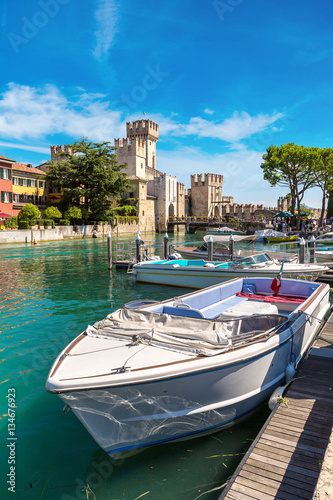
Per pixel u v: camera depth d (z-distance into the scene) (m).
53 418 5.32
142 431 4.42
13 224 40.16
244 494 3.29
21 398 5.88
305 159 43.00
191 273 14.47
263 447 3.93
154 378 4.16
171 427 4.55
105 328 5.41
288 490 3.31
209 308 8.09
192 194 87.56
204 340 4.89
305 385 5.37
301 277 13.77
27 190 48.88
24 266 21.84
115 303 12.45
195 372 4.36
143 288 15.09
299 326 6.18
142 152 73.25
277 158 44.91
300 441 4.01
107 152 52.72
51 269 20.67
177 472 4.20
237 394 4.92
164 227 75.06
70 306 11.99
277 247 35.25
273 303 8.42
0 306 11.98
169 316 5.42
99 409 4.16
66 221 46.34
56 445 4.70
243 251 20.53
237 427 5.21
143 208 68.56
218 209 84.69
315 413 4.58
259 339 5.23
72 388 3.98
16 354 7.74
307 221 49.53
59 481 4.04
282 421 4.42
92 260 24.88
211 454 4.54
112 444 4.36
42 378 6.59
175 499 3.77
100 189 51.56
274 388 5.61
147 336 5.05
